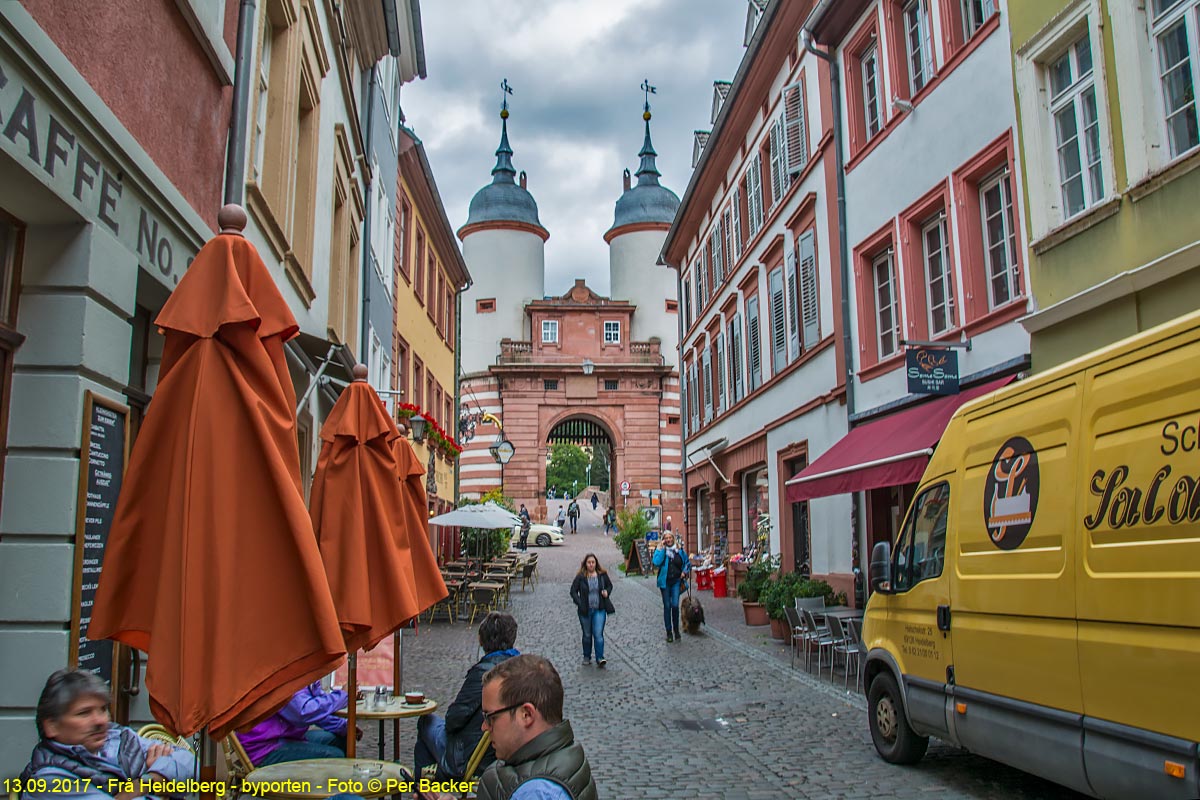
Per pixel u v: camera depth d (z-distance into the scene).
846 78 15.83
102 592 3.25
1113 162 9.05
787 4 18.33
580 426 55.75
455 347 36.88
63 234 5.29
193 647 3.09
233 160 8.28
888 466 11.31
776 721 9.47
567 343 52.47
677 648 15.16
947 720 6.74
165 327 3.41
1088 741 5.18
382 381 21.27
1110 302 9.00
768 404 20.81
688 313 31.84
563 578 30.19
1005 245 11.50
